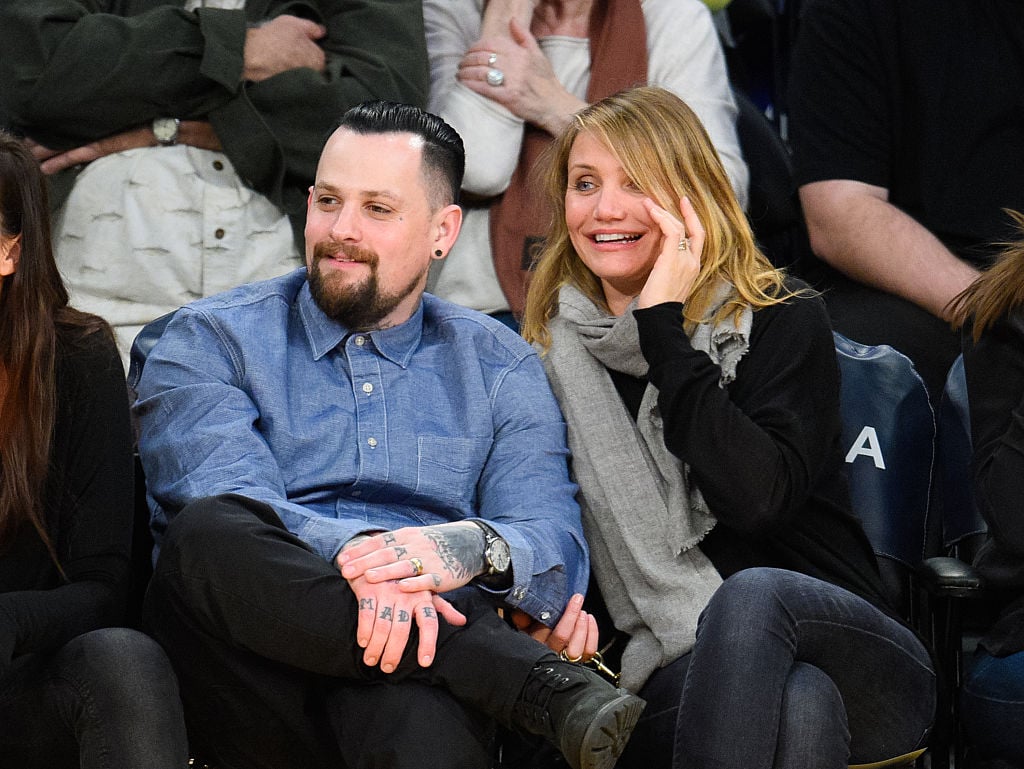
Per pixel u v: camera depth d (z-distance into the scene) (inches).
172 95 466.6
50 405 335.9
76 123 465.7
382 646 305.7
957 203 530.3
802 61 550.6
